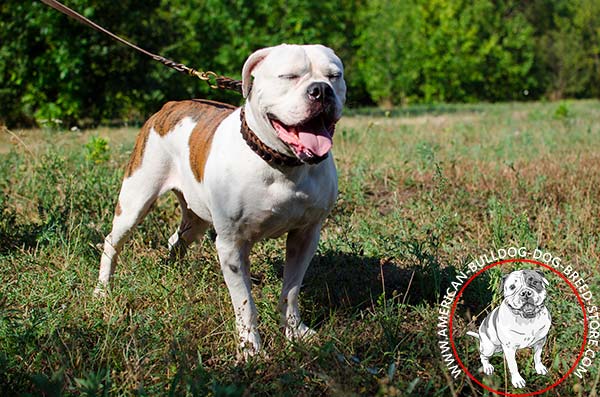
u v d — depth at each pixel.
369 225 5.20
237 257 3.50
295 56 3.13
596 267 4.41
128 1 13.47
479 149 8.13
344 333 3.48
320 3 17.25
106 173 6.44
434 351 3.30
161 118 4.11
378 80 24.20
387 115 8.91
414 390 2.97
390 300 3.77
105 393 2.67
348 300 4.02
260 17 16.80
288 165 3.26
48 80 13.02
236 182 3.33
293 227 3.56
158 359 3.16
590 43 31.19
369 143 8.84
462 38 25.78
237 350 3.35
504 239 4.83
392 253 4.62
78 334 3.25
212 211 3.51
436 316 3.69
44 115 13.02
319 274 4.32
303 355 3.24
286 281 3.68
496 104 24.06
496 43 27.59
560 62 30.47
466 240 5.07
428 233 4.60
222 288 4.00
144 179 4.10
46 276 4.14
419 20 24.92
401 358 3.30
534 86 29.27
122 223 4.18
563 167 6.86
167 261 4.46
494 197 5.53
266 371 3.15
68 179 5.79
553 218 5.32
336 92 3.24
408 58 24.36
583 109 19.42
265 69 3.19
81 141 9.34
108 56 13.46
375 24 24.64
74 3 12.66
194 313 3.62
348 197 6.02
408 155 7.85
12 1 12.55
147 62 13.98
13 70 13.06
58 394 2.56
